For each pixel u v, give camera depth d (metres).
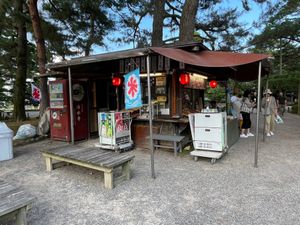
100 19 9.12
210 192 3.28
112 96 7.88
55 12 8.75
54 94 7.09
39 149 6.13
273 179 3.71
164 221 2.57
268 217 2.60
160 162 4.80
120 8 9.61
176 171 4.20
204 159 4.96
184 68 5.72
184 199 3.09
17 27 11.00
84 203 3.03
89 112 7.48
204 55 4.89
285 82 17.02
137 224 2.53
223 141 4.92
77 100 7.08
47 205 2.99
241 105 7.54
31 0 7.65
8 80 16.98
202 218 2.61
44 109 8.13
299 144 6.18
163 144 5.94
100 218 2.67
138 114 6.23
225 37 10.64
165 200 3.07
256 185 3.49
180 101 5.89
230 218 2.60
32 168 4.55
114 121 5.60
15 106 11.72
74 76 7.21
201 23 10.62
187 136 6.07
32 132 7.32
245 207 2.84
